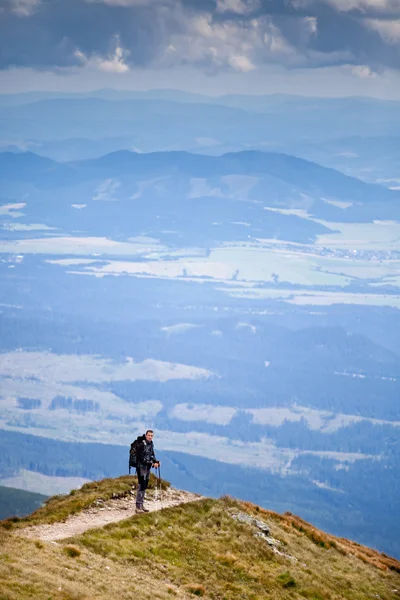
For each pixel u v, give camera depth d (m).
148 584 82.12
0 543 79.19
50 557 79.31
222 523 107.62
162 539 96.31
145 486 102.75
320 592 99.44
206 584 89.50
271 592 93.88
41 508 105.12
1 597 65.62
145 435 103.50
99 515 100.50
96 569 80.81
